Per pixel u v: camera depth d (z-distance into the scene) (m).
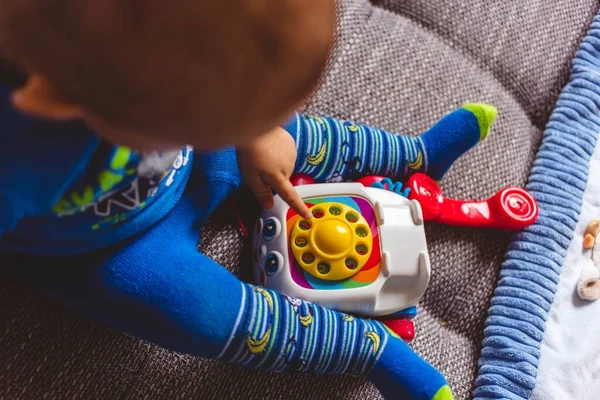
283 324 0.64
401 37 0.88
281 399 0.71
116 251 0.61
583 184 0.88
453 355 0.79
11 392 0.62
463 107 0.82
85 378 0.65
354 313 0.72
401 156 0.79
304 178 0.76
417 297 0.73
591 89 0.92
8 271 0.62
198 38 0.34
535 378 0.78
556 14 0.96
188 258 0.63
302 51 0.37
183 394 0.68
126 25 0.34
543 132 0.94
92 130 0.45
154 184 0.59
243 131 0.40
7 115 0.45
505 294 0.82
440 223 0.83
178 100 0.37
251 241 0.75
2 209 0.50
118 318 0.62
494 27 0.92
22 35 0.36
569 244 0.85
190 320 0.61
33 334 0.64
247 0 0.34
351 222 0.71
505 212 0.82
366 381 0.75
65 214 0.55
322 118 0.77
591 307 0.83
